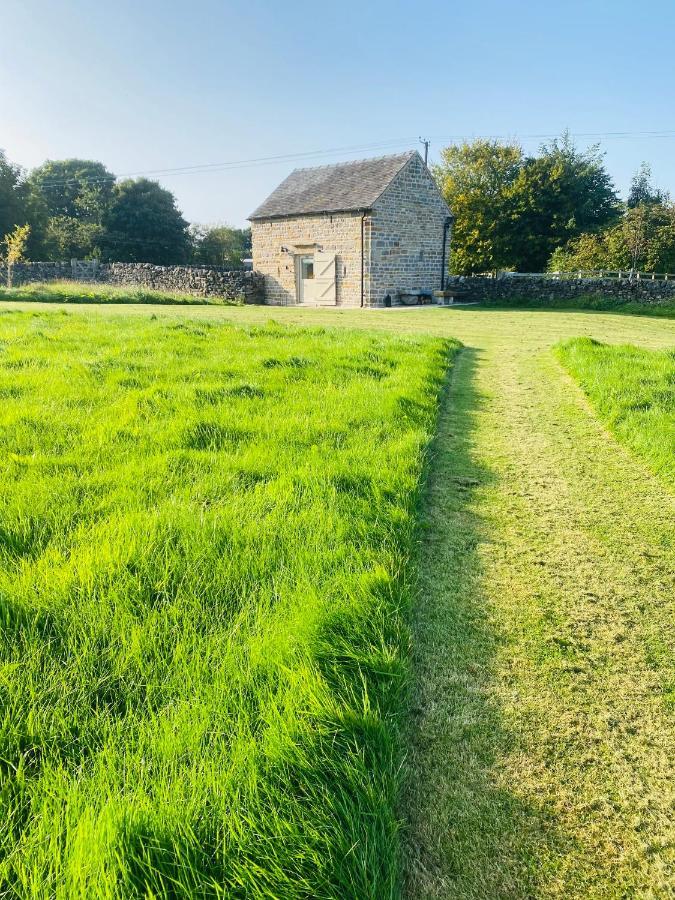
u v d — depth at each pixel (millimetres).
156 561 2240
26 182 42781
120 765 1389
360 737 1522
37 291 20438
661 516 3172
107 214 50250
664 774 1573
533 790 1519
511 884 1296
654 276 21125
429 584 2467
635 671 1962
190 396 4801
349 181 22203
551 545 2830
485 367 7770
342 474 3227
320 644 1831
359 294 20984
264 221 23594
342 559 2363
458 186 35469
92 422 4039
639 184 37000
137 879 1123
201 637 1849
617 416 4816
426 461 3789
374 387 5453
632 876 1315
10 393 4754
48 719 1512
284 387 5355
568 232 33188
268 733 1462
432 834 1399
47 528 2498
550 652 2051
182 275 25109
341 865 1188
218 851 1182
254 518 2648
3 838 1189
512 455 4164
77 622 1868
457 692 1856
